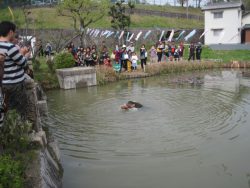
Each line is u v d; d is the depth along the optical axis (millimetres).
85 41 33125
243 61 27422
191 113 12406
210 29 43156
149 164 8094
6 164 4918
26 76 7266
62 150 9062
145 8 51781
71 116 12406
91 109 13383
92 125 11188
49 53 27625
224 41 42562
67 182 7273
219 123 11148
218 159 8312
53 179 6523
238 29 42188
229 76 22406
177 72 24750
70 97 16203
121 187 7059
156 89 17625
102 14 31750
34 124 7223
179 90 17172
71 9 30125
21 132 6398
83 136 10125
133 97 15531
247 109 12969
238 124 11016
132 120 11602
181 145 9227
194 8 59938
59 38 33812
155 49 26922
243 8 43562
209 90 17078
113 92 17125
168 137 9859
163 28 41531
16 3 38250
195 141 9508
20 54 5906
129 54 23406
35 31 33562
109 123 11336
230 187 6984
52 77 19375
